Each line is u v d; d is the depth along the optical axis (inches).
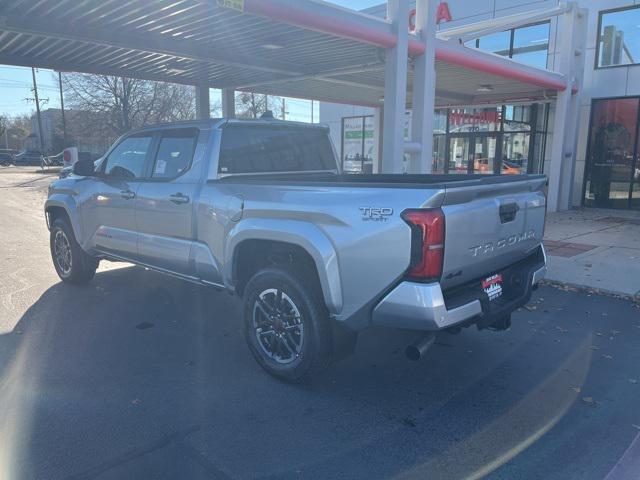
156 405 143.7
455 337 197.5
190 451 122.5
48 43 339.3
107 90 1225.4
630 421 137.3
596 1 570.6
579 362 175.3
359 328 140.6
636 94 557.9
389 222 128.3
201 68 431.8
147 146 211.3
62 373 162.7
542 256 178.9
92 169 229.5
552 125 637.3
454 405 145.9
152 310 225.0
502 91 592.1
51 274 285.4
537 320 217.3
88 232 238.8
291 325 153.6
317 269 141.6
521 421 137.5
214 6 269.7
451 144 734.5
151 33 330.0
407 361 175.8
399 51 330.0
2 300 236.8
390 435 130.4
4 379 158.4
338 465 117.8
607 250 352.2
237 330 202.5
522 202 159.9
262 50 372.2
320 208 141.5
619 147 579.2
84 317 215.2
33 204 653.3
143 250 208.4
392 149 339.3
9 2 267.0
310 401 147.5
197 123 192.2
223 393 151.4
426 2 348.2
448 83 530.3
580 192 611.8
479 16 660.1
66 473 113.4
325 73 452.1
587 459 120.6
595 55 579.8
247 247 167.2
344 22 302.0
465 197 132.8
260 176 197.3
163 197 194.1
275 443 126.3
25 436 127.6
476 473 115.2
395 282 129.3
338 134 896.9
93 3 268.5
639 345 190.4
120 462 117.7
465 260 135.0
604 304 239.3
